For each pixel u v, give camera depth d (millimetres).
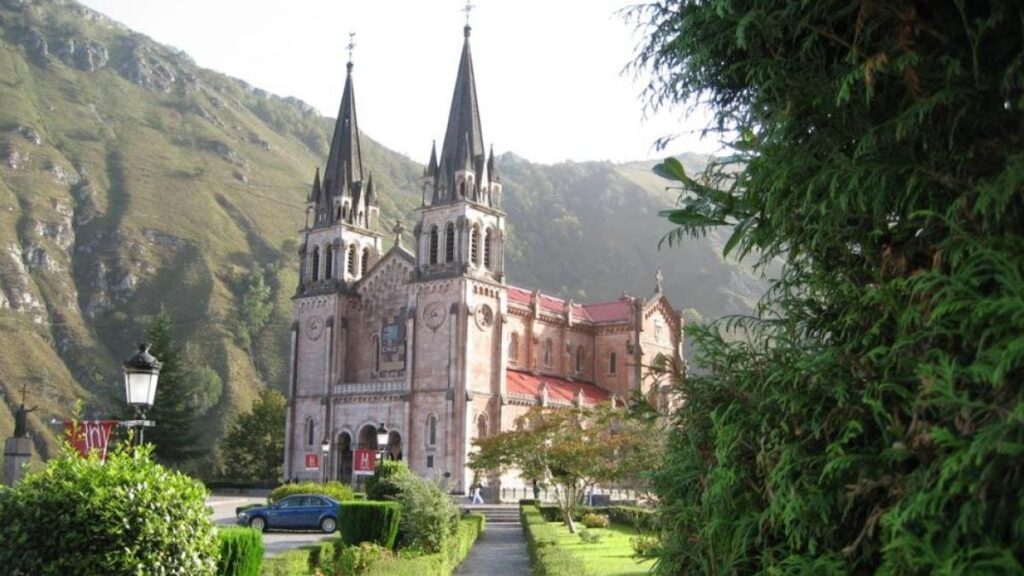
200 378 181375
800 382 7629
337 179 106312
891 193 7234
